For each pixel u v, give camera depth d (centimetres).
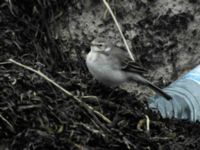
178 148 809
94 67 898
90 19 1064
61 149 734
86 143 754
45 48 1020
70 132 762
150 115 882
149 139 801
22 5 1035
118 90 942
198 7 1066
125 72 912
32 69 865
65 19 1062
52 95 831
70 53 1042
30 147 727
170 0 1068
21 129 758
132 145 774
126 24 1064
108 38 1057
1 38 959
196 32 1065
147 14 1064
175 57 1063
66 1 1068
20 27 1005
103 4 1066
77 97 857
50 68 962
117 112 846
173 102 921
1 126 757
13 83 824
